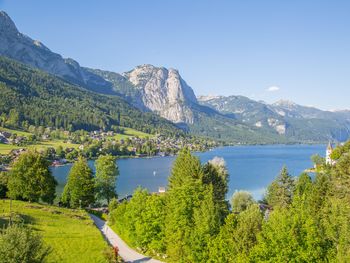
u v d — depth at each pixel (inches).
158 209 2477.9
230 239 1803.6
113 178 4419.3
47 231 2596.0
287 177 3964.1
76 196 3981.3
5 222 2544.3
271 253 1600.6
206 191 2357.3
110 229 3169.3
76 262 2119.8
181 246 2119.8
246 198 3912.4
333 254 1565.0
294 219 1635.1
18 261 1285.7
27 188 3668.8
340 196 2930.6
